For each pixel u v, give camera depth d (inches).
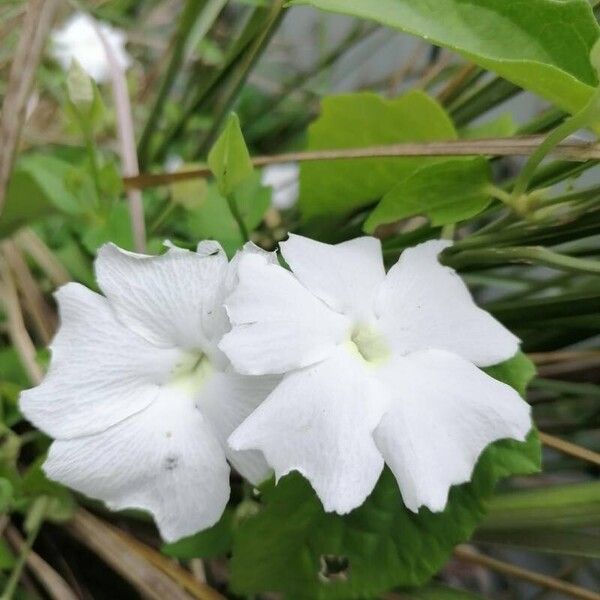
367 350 4.7
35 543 6.9
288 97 11.3
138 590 6.7
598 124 4.8
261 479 4.7
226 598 6.4
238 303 4.3
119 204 6.9
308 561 5.7
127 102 7.8
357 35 10.5
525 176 5.1
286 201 9.8
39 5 6.2
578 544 5.9
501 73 4.6
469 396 4.4
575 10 4.5
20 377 7.2
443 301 4.8
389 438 4.3
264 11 7.5
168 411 4.7
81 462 4.6
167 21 11.8
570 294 6.2
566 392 7.6
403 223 8.1
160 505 4.7
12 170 6.4
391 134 6.3
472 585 9.7
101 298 4.7
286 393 4.2
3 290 7.6
